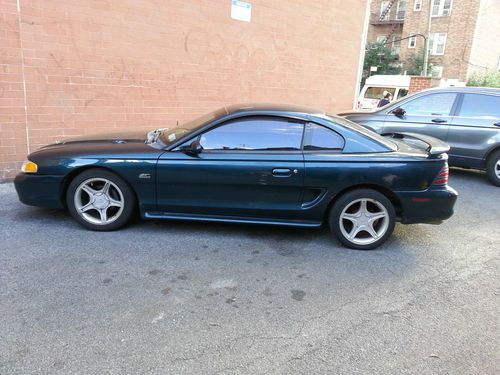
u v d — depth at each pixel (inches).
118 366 96.9
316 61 410.3
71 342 104.3
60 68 253.1
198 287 133.9
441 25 1244.5
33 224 179.5
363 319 120.6
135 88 288.4
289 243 172.7
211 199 168.1
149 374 94.9
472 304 131.6
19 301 121.0
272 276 143.6
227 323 115.4
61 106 258.1
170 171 165.0
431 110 310.7
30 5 235.8
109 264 146.3
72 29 253.3
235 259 155.3
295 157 163.0
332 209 166.6
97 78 269.3
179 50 305.6
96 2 259.4
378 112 323.6
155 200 169.5
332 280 143.0
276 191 165.3
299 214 167.6
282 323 116.6
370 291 136.8
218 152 166.4
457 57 1220.5
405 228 197.2
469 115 300.5
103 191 171.0
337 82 438.6
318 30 401.4
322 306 126.3
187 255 156.6
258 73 363.9
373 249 170.1
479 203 250.2
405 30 1325.0
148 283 134.7
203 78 325.1
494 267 159.3
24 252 152.5
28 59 240.5
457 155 304.8
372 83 741.3
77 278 135.6
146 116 298.4
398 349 108.0
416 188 163.3
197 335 109.6
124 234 173.0
